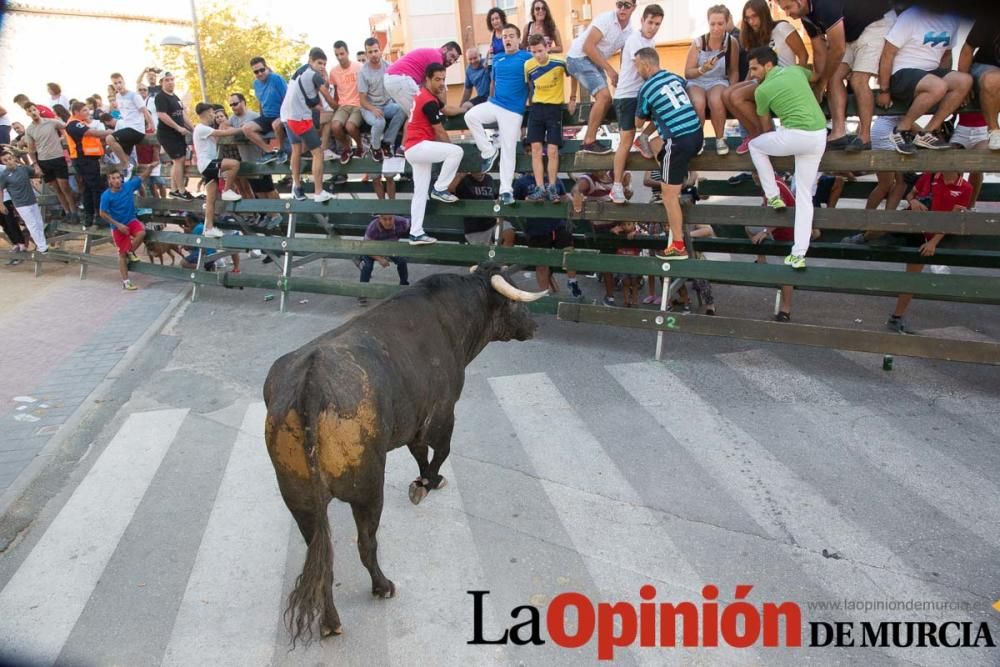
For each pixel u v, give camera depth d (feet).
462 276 15.56
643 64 20.85
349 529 15.78
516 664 11.92
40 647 12.77
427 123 25.75
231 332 30.01
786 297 25.21
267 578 14.38
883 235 25.08
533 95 24.26
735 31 22.98
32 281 42.98
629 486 16.94
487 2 87.30
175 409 22.71
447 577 14.08
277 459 11.43
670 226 22.85
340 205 29.96
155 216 42.63
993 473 16.51
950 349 19.67
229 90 99.60
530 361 24.61
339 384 11.41
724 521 15.44
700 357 24.06
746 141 22.20
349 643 12.50
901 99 20.10
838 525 15.05
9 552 15.92
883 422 19.06
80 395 24.34
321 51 29.37
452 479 17.63
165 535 16.01
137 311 34.35
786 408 20.17
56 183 44.98
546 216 25.23
